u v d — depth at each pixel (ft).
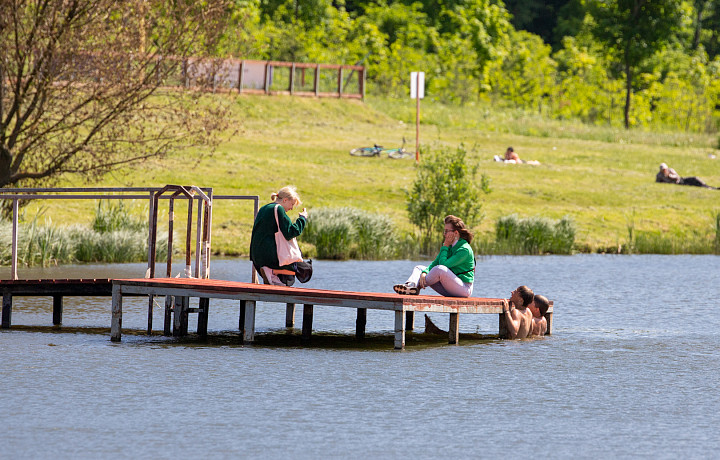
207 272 118.11
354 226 213.05
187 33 190.70
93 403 75.77
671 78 640.58
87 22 180.86
